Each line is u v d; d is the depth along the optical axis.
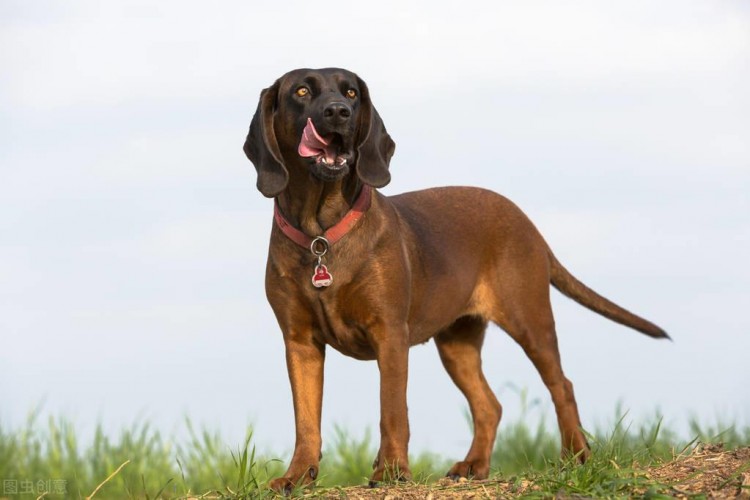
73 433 13.12
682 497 7.22
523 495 7.40
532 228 11.09
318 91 8.83
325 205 8.84
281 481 8.52
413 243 9.73
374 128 9.05
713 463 8.03
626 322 11.39
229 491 8.45
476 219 10.66
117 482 12.62
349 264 8.88
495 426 11.02
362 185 8.98
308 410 9.06
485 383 11.16
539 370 10.91
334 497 7.95
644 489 7.34
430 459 14.16
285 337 9.20
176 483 12.63
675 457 8.77
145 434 13.19
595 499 7.15
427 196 10.61
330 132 8.57
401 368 8.98
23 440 13.05
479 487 7.95
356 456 13.88
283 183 8.80
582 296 11.46
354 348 9.27
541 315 10.93
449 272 10.15
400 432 8.81
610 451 8.46
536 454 13.78
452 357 11.15
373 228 8.96
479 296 10.77
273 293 9.13
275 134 9.05
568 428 10.72
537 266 10.97
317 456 8.98
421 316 9.90
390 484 8.32
